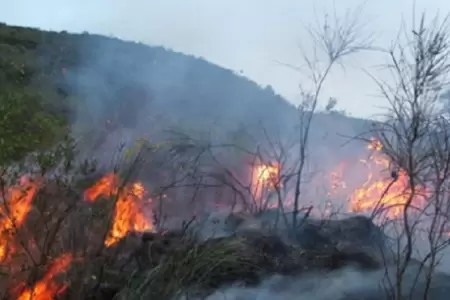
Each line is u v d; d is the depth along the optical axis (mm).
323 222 4820
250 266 3902
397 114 3711
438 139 3594
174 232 4559
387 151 3889
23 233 3770
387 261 4152
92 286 3727
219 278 3781
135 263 4047
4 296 3576
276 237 4355
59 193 4012
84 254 3820
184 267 3697
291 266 3998
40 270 3658
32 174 4129
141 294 3521
